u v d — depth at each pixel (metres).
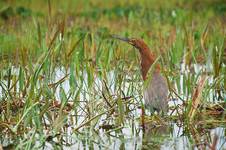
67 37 21.55
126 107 12.44
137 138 11.05
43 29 21.08
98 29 23.70
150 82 12.29
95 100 12.35
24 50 16.81
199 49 18.73
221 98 13.74
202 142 10.75
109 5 32.19
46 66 12.48
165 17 27.48
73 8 30.88
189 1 33.19
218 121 11.90
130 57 17.78
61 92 12.41
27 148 10.09
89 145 10.65
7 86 13.84
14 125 11.53
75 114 12.08
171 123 11.98
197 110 11.95
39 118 11.20
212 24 24.91
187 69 16.97
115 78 13.74
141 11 29.02
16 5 30.62
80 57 14.94
